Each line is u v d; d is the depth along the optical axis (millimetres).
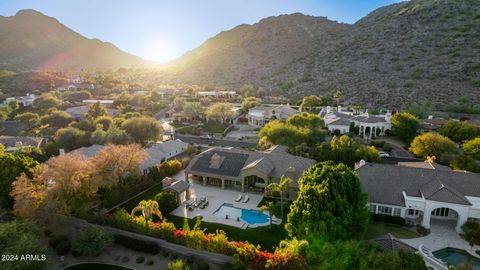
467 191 38156
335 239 28375
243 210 43500
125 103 136375
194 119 118375
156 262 32219
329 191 30609
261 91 165250
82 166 40188
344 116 92375
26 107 125438
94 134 70938
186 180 53781
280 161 51125
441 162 56094
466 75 123250
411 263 22000
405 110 102688
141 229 35406
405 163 50281
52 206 35656
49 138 80062
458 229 35781
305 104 119875
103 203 44094
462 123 70750
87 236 33156
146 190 50125
